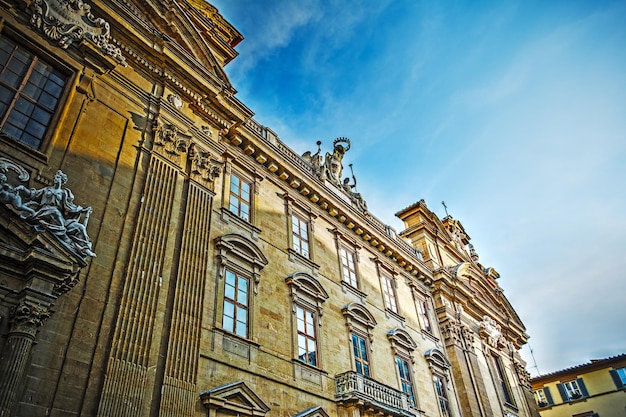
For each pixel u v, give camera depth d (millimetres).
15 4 14227
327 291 22688
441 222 41312
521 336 43469
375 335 24422
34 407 10602
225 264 17672
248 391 15617
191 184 17578
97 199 14148
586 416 45781
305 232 23750
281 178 23734
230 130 21266
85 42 15367
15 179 12164
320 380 19297
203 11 23984
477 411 28812
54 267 11336
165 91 18438
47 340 11422
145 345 13266
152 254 14781
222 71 21109
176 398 13312
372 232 28578
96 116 15461
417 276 32094
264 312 18453
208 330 15742
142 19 18859
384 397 20859
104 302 12945
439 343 30312
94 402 11594
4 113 13008
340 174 30875
